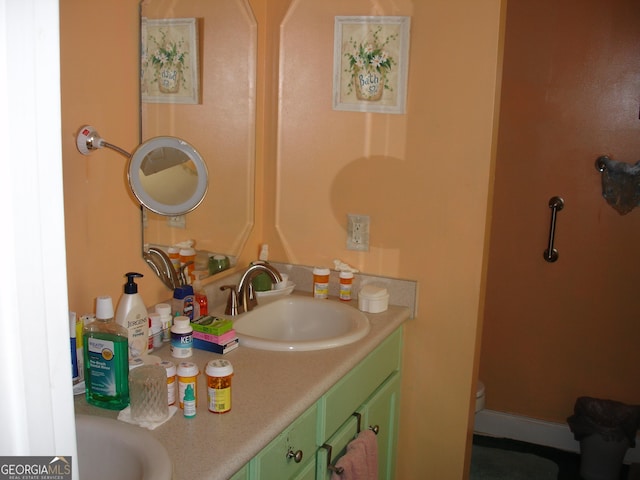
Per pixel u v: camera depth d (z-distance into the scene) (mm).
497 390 3195
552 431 3105
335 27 2127
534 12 2877
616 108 2816
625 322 2930
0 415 459
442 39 2012
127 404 1369
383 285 2195
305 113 2225
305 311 2146
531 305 3066
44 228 472
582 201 2916
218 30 1980
